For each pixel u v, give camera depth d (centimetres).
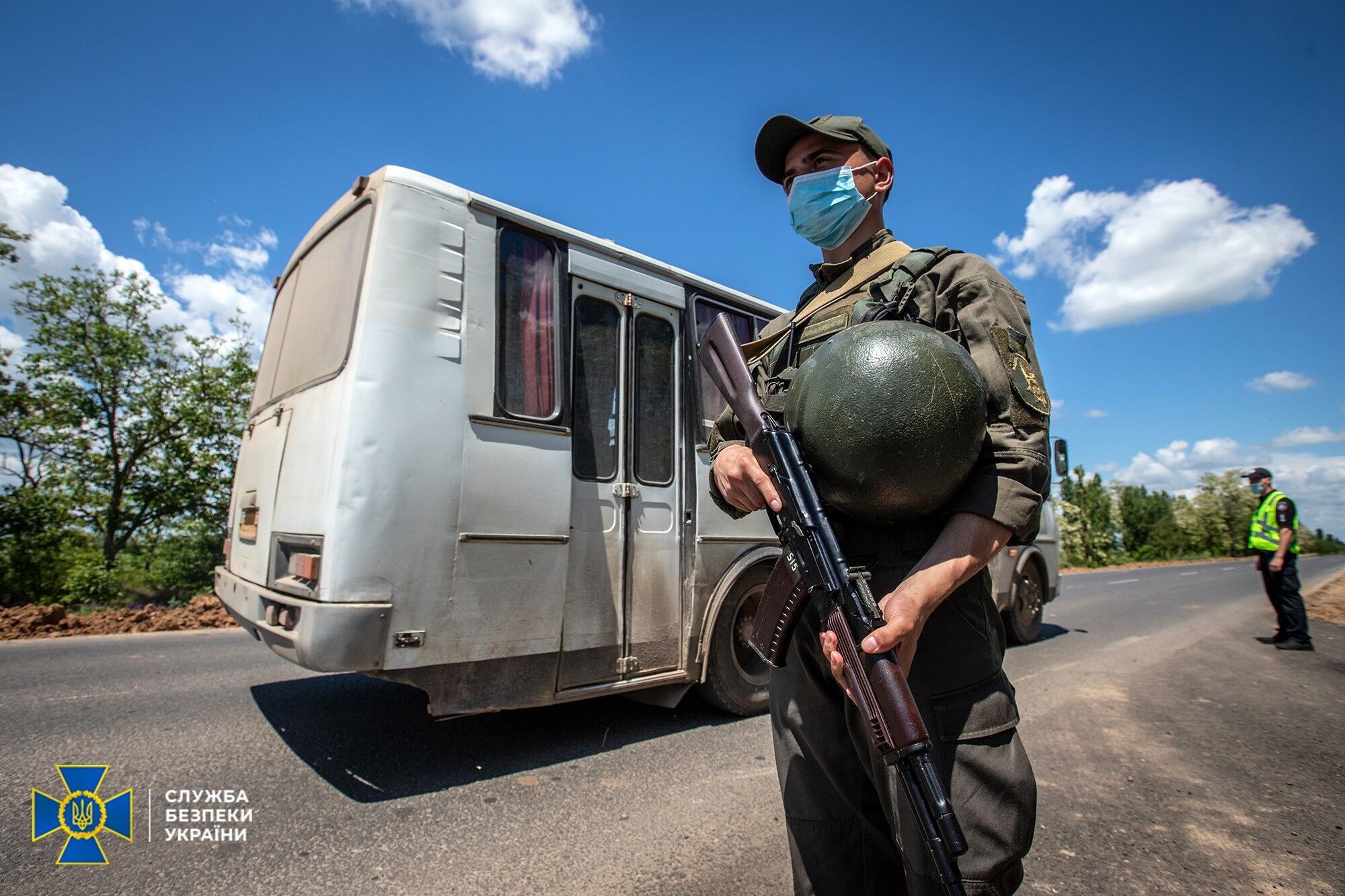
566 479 329
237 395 1470
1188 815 271
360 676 457
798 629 131
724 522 405
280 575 300
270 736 335
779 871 223
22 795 262
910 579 100
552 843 240
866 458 103
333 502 267
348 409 274
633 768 314
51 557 1254
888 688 90
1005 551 616
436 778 294
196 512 1434
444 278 305
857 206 149
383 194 300
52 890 202
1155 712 413
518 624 305
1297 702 438
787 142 161
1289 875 226
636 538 361
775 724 140
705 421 410
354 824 249
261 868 218
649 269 395
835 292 146
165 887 205
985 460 110
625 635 348
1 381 1309
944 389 102
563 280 349
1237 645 666
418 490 282
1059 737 363
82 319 1381
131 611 699
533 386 326
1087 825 261
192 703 385
